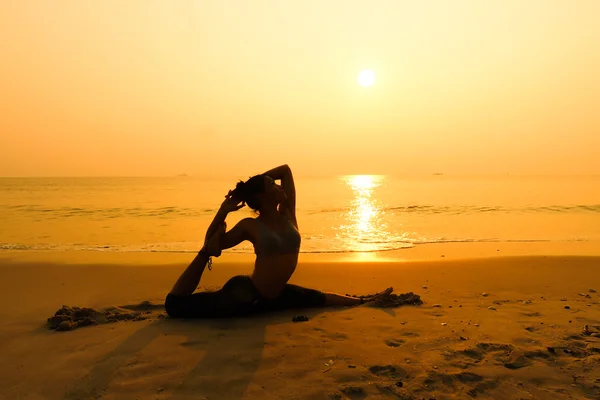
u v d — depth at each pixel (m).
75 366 3.20
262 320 4.32
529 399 2.72
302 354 3.40
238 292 4.32
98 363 3.25
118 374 3.06
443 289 6.04
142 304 5.10
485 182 98.50
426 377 2.99
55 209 25.86
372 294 5.61
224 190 56.28
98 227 17.16
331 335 3.84
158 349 3.51
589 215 22.31
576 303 5.08
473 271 7.53
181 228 16.84
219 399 2.71
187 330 4.00
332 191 53.75
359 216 22.19
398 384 2.89
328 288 6.27
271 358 3.32
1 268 8.10
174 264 8.79
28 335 3.92
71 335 3.90
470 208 26.72
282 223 4.32
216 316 4.38
